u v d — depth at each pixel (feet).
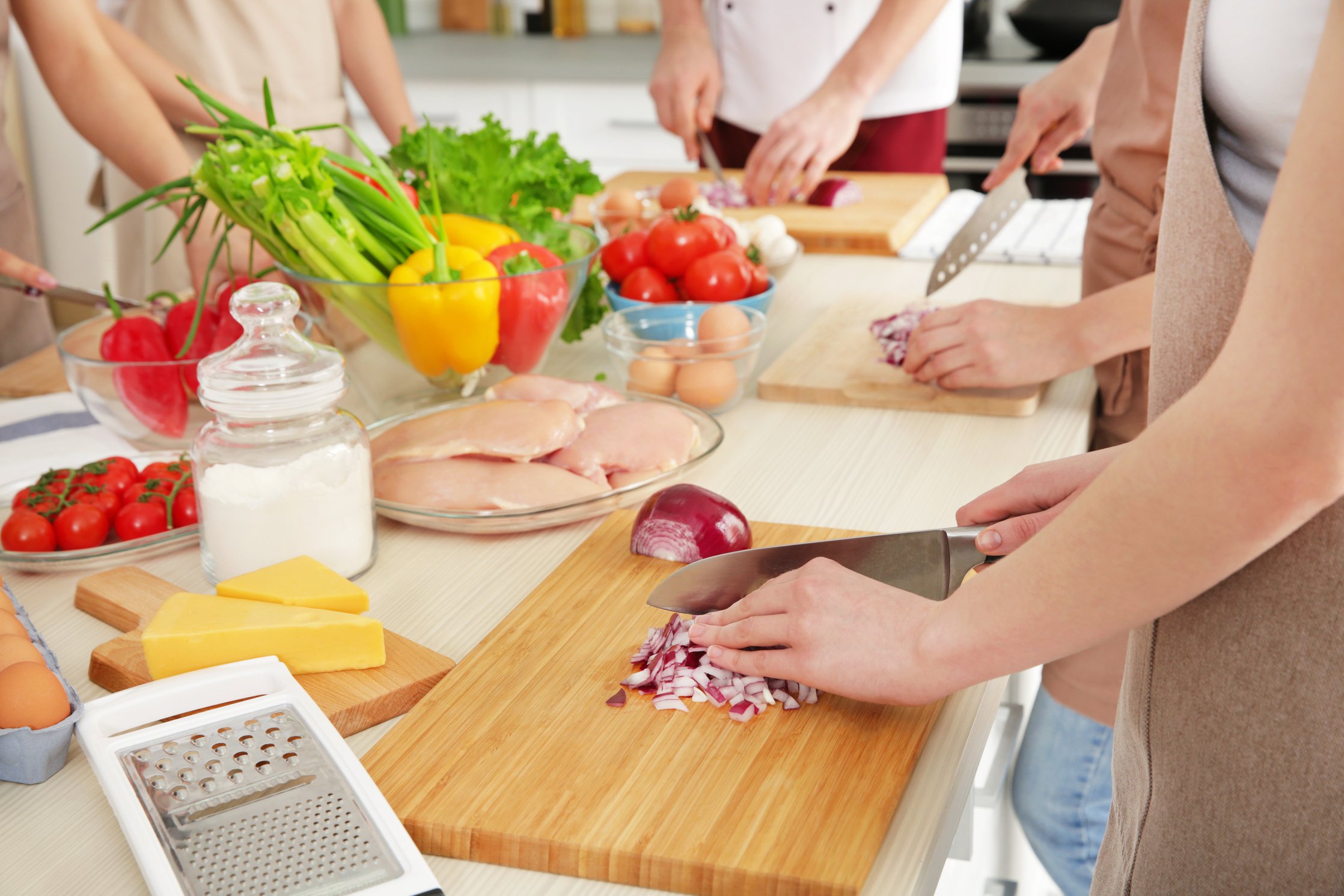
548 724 2.13
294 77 6.18
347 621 2.28
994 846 3.94
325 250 3.33
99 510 2.85
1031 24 9.12
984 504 2.42
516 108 10.26
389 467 3.02
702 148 6.63
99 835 1.95
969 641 1.85
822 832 1.84
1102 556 1.66
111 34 5.25
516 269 3.46
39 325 5.04
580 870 1.85
